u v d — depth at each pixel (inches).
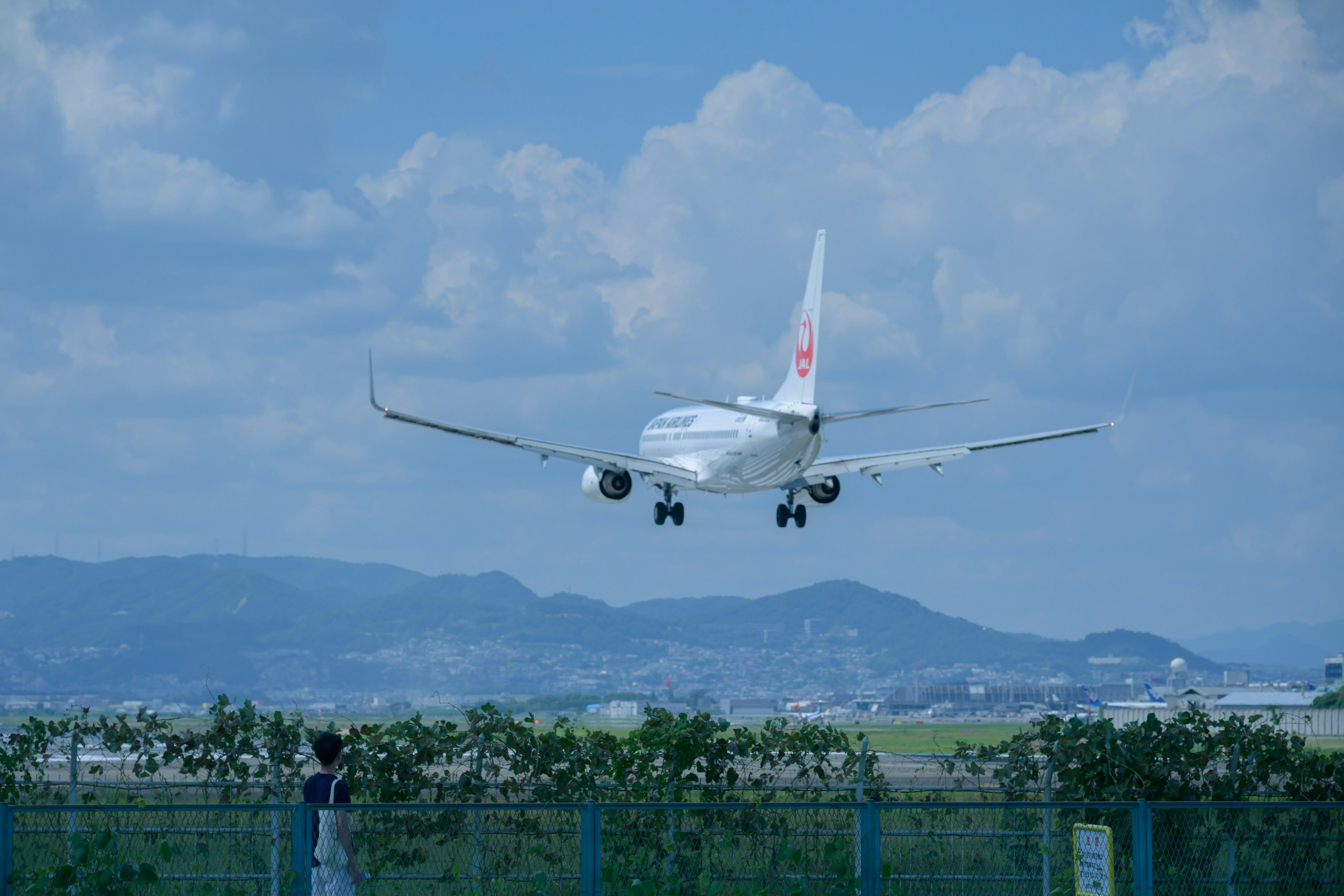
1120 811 1947.6
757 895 1701.5
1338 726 7204.7
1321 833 1932.8
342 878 1582.2
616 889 1685.5
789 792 2225.6
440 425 4975.4
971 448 5511.8
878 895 1615.4
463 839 1808.6
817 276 5319.9
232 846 1947.6
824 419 4810.5
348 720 2476.6
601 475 5615.2
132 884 1711.4
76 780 2377.0
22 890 1674.5
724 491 5698.8
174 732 2389.3
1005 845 1908.2
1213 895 1929.1
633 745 2229.3
